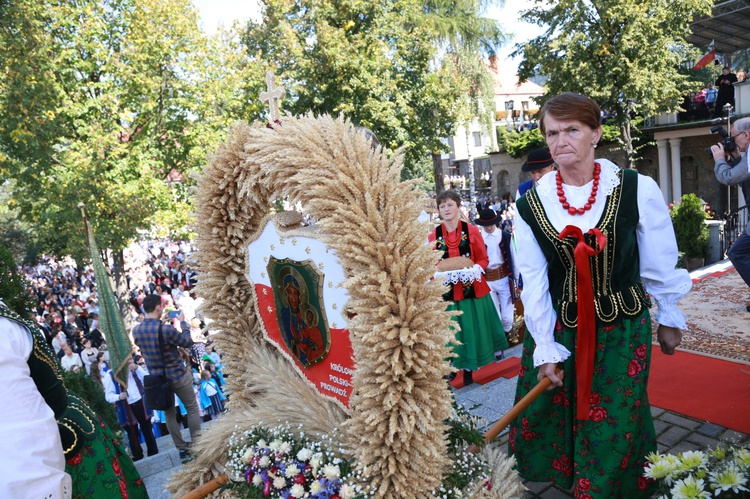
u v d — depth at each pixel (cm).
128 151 1141
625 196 194
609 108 1811
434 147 1816
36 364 155
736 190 2052
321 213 183
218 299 244
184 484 233
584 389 197
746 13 1574
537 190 210
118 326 448
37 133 1026
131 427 508
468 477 191
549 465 221
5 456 124
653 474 193
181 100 1191
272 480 198
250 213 227
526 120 3638
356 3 1498
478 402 375
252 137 210
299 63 1490
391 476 177
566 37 1720
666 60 1697
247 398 250
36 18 1052
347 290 178
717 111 1739
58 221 1118
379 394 172
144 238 1488
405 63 1728
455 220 427
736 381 344
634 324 199
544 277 211
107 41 1158
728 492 178
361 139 183
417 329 171
